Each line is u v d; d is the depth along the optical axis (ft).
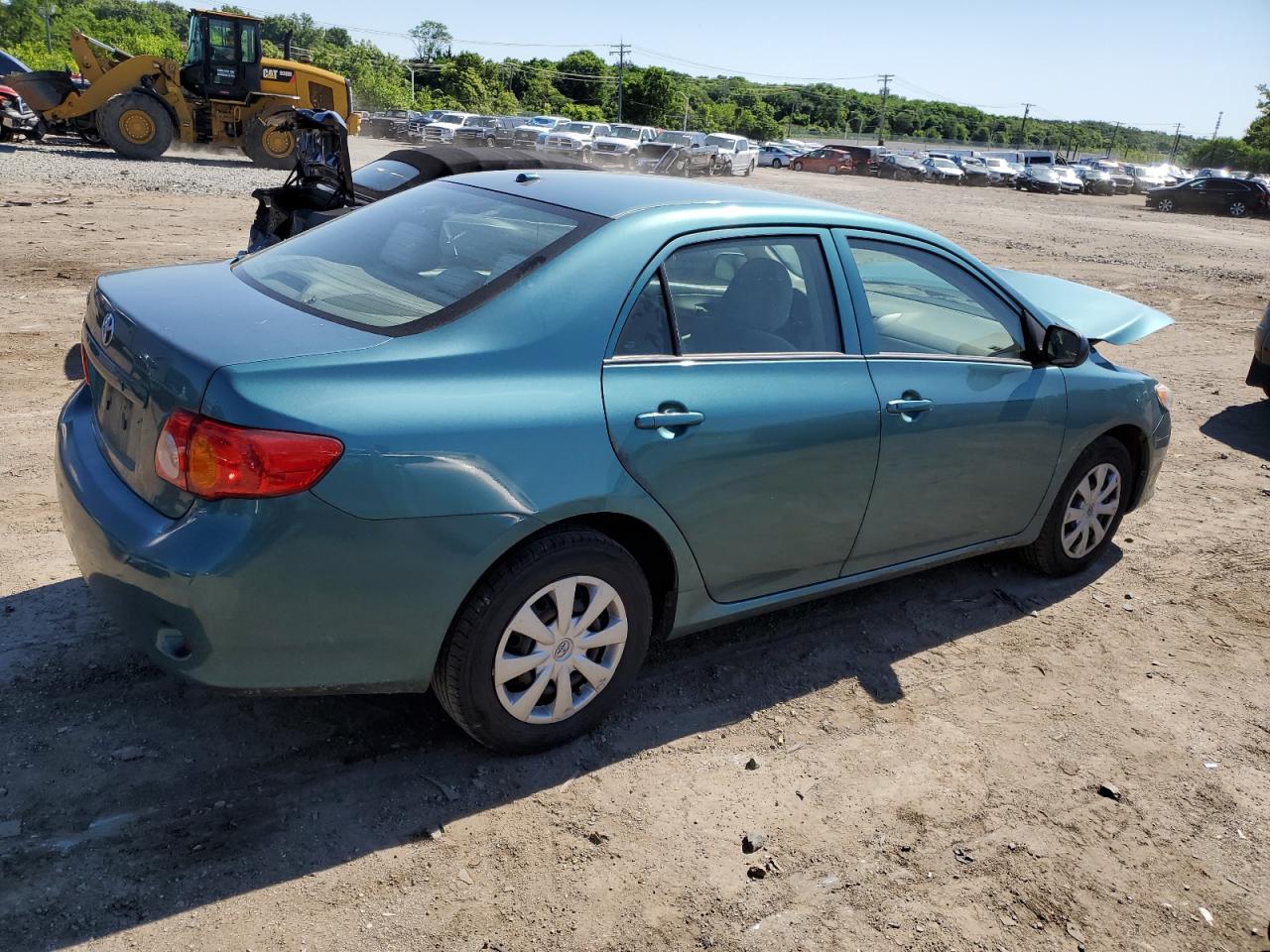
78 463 9.67
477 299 9.53
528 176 12.26
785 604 11.98
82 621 11.79
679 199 11.18
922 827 9.89
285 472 8.04
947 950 8.45
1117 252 66.90
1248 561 17.26
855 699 12.03
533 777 9.98
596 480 9.48
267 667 8.53
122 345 9.26
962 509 13.34
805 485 11.24
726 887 8.86
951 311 13.08
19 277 29.30
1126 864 9.69
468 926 8.15
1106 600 15.34
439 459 8.64
